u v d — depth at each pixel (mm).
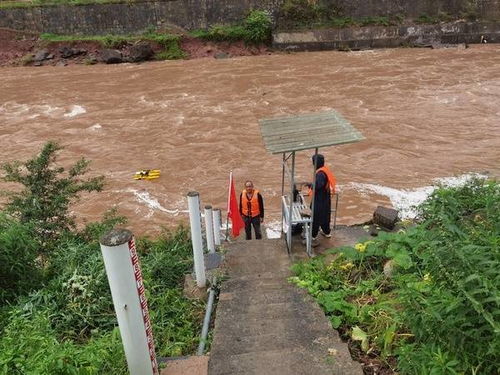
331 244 7863
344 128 7168
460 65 29125
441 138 18656
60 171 9031
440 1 35781
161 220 14062
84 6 34906
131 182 16344
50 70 32375
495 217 4914
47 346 3984
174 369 4176
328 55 33875
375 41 35188
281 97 24734
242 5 35625
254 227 10055
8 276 6344
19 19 34781
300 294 5773
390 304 4719
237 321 5203
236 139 19484
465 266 3723
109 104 24750
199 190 15688
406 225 8016
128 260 3285
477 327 3488
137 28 35688
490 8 35594
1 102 25625
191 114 22734
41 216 8266
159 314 5965
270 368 4133
